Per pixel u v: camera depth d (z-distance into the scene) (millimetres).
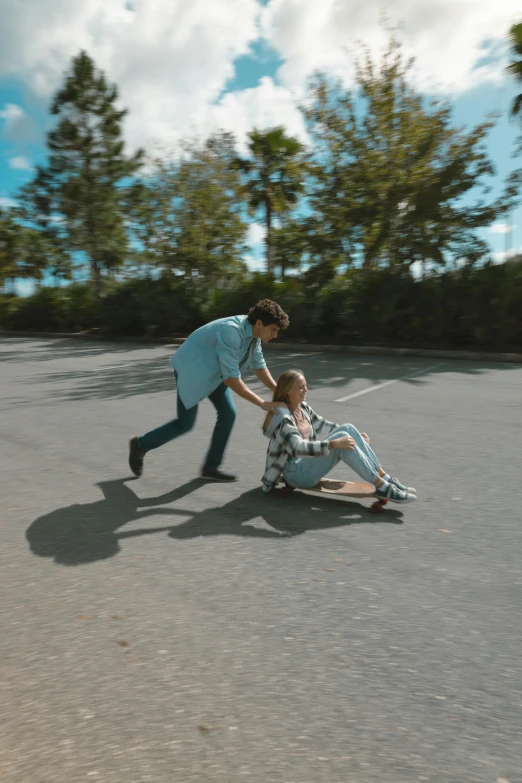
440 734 2070
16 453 6082
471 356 13125
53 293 27438
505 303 13438
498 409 7461
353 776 1890
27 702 2279
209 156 23656
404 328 15383
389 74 16281
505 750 1994
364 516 4129
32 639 2703
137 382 10594
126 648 2615
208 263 23062
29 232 44000
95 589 3162
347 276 17516
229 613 2893
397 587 3127
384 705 2223
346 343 16031
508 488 4625
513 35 16719
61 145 30609
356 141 16547
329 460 4230
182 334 21016
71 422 7492
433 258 15664
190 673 2434
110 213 30641
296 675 2406
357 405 7934
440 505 4309
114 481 5059
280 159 29375
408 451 5711
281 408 4324
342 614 2869
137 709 2225
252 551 3592
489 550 3547
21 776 1910
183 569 3373
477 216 15406
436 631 2713
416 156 16094
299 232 17516
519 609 2891
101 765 1954
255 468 5297
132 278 23234
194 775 1903
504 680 2361
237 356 4426
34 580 3283
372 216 16438
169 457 5730
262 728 2111
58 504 4520
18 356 16719
